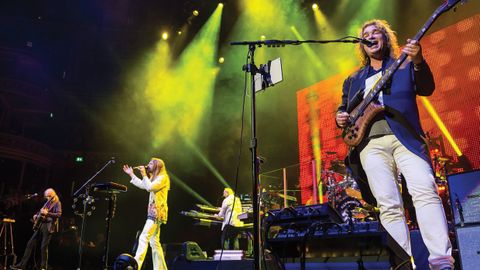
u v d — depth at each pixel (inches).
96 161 791.7
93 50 860.6
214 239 562.9
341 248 120.6
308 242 128.1
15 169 778.2
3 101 805.9
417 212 78.7
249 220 227.5
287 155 594.2
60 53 871.7
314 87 454.3
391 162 85.7
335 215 128.0
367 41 96.0
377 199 85.5
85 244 460.1
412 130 82.4
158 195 217.0
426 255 106.3
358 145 90.4
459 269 111.7
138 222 721.6
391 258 103.9
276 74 136.8
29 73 845.2
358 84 98.0
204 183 687.7
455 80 317.1
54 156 829.2
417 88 86.4
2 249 458.3
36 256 380.2
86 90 850.8
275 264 134.8
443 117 317.1
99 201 690.8
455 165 286.4
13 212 538.0
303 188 417.4
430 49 339.6
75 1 873.5
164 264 210.8
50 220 313.0
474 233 102.1
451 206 108.4
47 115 860.6
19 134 764.0
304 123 450.6
